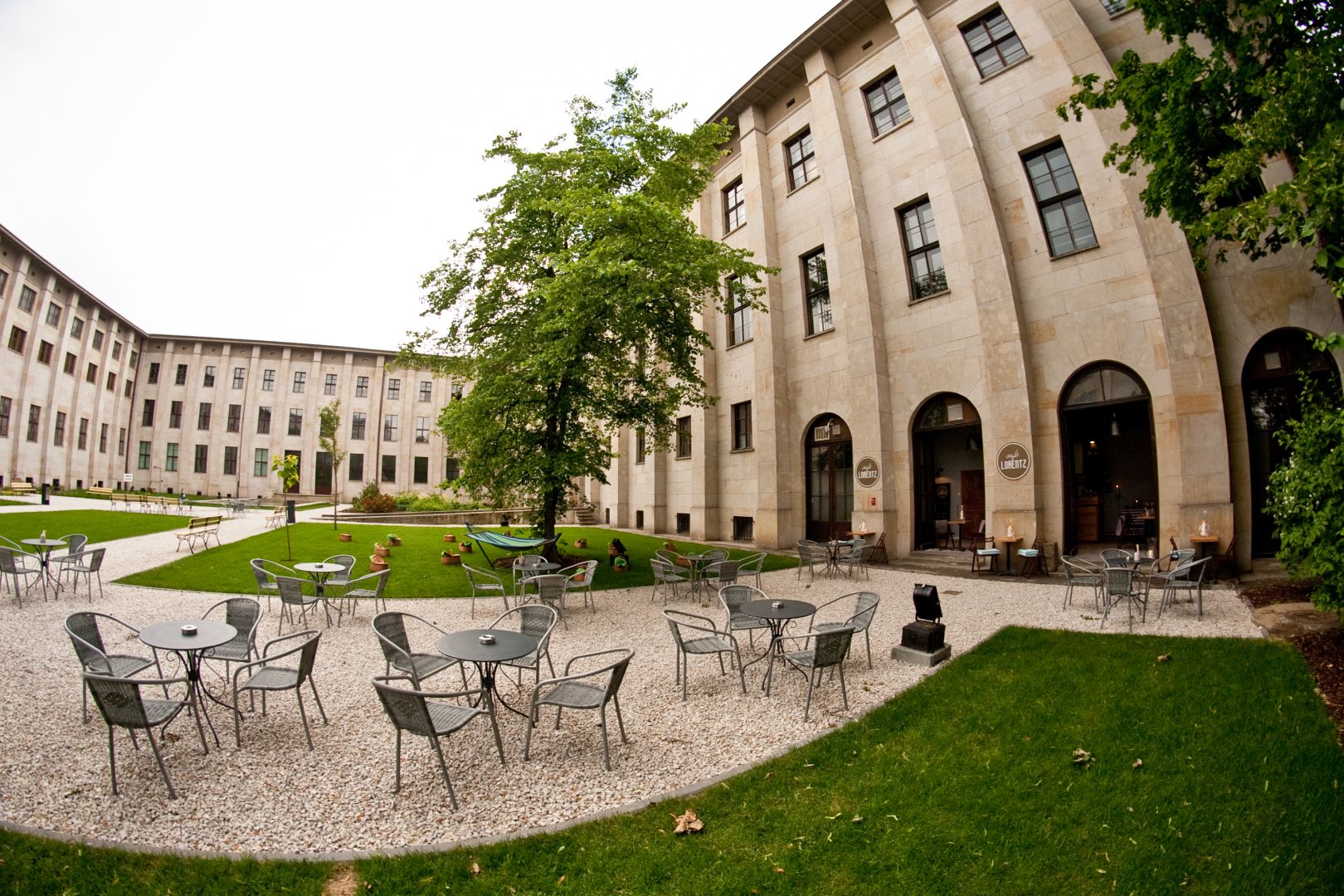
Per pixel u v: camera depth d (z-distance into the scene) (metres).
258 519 27.64
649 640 8.33
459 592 11.53
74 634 5.16
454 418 13.77
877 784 4.29
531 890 3.23
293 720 5.55
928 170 15.41
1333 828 3.50
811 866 3.41
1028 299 13.61
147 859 3.40
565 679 5.32
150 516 23.67
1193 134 7.46
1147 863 3.35
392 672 6.86
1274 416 10.98
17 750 4.73
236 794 4.22
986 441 13.93
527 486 14.40
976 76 14.79
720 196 22.70
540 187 13.74
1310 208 5.38
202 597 10.39
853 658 7.36
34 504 26.34
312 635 5.39
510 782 4.45
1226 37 7.08
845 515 17.44
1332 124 5.39
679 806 4.07
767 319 18.98
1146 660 6.42
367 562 14.62
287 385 49.47
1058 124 13.29
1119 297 12.28
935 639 7.09
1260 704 5.12
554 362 12.24
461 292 14.81
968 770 4.42
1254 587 9.63
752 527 20.31
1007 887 3.21
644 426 15.97
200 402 48.97
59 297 39.09
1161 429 11.62
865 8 16.61
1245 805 3.79
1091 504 16.70
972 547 14.91
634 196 11.31
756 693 6.32
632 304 11.91
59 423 39.78
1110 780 4.19
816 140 17.86
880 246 16.58
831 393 17.59
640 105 13.77
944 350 14.93
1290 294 10.66
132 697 4.08
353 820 3.93
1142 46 12.56
